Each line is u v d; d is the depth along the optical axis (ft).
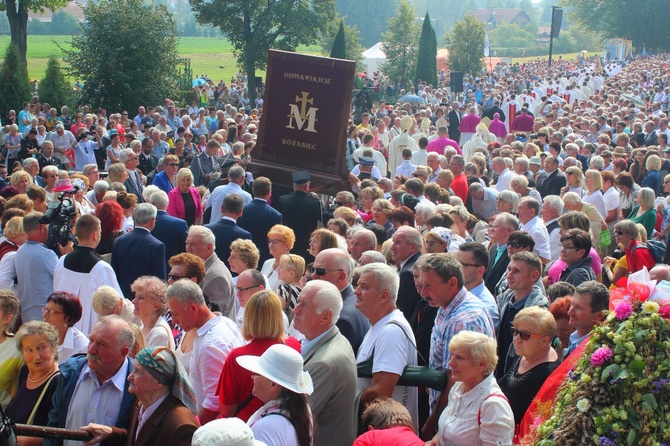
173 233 28.48
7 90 95.25
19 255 23.26
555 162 42.60
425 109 90.74
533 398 15.38
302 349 15.46
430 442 14.85
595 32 330.34
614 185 38.70
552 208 30.22
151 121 78.74
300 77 36.78
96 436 14.21
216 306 21.50
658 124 79.30
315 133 36.91
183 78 128.36
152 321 18.69
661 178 50.49
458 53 188.65
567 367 14.15
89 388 15.35
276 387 13.10
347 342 15.52
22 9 125.80
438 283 17.01
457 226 28.53
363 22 340.18
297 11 132.98
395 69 170.71
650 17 300.61
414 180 33.83
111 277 21.91
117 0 102.12
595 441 11.37
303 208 32.01
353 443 13.98
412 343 16.71
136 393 14.03
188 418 13.91
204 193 40.04
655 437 11.30
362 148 51.29
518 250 23.02
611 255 37.17
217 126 75.56
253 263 22.11
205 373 16.16
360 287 16.78
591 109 98.43
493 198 38.22
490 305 19.85
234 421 11.03
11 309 18.22
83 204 32.89
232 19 131.54
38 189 31.42
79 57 101.14
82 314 20.57
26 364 16.92
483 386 14.15
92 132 70.74
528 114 81.66
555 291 20.38
